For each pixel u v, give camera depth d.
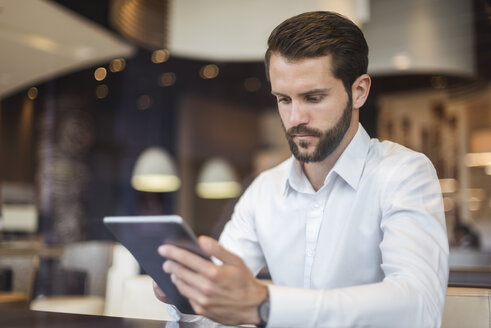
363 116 6.96
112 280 3.16
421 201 1.02
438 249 0.92
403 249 0.90
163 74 7.62
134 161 8.26
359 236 1.12
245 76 7.65
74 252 3.59
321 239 1.16
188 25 4.12
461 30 4.59
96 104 7.61
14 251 3.47
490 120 6.42
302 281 1.21
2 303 2.90
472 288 1.34
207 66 7.23
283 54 0.97
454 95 6.48
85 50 4.97
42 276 3.97
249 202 1.34
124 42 4.81
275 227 1.25
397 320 0.78
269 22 3.84
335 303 0.76
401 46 4.43
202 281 0.73
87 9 4.19
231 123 9.22
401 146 1.15
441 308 0.85
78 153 7.27
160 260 0.81
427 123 6.73
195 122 8.77
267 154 9.12
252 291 0.74
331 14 0.99
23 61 5.21
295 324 0.75
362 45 1.01
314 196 1.17
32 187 6.93
